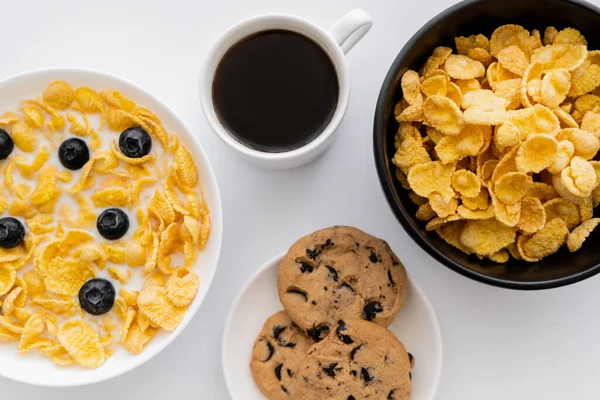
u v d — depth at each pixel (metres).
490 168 0.48
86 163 0.50
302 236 0.55
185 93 0.55
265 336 0.53
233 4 0.55
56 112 0.51
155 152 0.51
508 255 0.50
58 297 0.51
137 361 0.50
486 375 0.55
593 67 0.48
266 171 0.55
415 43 0.48
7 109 0.51
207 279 0.51
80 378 0.50
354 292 0.52
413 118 0.49
